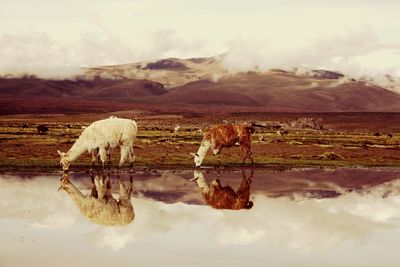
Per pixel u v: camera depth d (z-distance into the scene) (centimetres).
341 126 14462
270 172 3859
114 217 2264
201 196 2808
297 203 2683
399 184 3466
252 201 2709
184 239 1923
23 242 1836
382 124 14612
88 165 3859
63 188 2933
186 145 5431
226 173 3731
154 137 6762
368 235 2036
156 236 1958
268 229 2102
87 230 2027
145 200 2672
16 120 14012
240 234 2006
